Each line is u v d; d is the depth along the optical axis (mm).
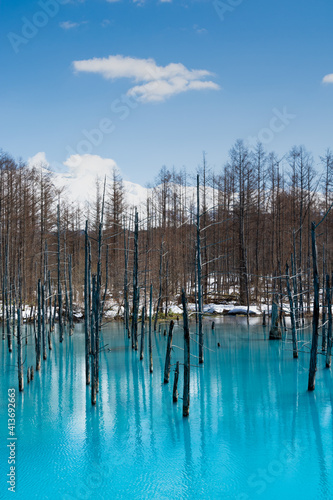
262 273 47594
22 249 41125
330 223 44438
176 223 52562
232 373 22609
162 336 35125
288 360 25531
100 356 27703
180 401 18125
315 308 19078
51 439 14203
